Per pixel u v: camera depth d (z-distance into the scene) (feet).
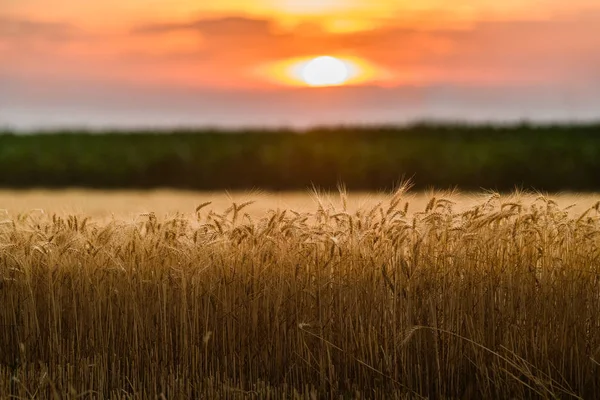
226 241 22.39
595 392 21.12
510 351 20.75
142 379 22.13
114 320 22.70
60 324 22.40
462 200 23.66
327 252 22.36
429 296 21.57
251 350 22.07
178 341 22.31
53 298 22.25
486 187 117.60
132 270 22.67
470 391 21.16
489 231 22.16
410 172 120.37
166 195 78.69
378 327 21.84
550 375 20.75
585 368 21.34
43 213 24.95
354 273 22.04
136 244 22.88
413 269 21.70
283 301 22.11
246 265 22.30
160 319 22.36
